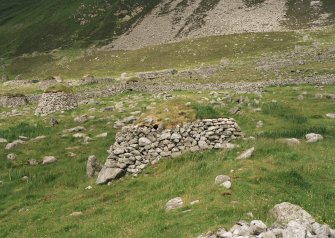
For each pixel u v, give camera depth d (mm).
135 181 19766
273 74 57688
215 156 20047
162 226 13477
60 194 21219
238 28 127000
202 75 67062
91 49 142875
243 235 10758
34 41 162500
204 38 119250
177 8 162875
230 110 32469
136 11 171875
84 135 29766
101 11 177750
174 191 17031
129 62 107562
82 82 71438
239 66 73750
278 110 32812
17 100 54344
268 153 19469
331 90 40500
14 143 28312
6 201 21312
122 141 22047
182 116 22781
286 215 12250
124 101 43125
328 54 73250
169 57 104688
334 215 13148
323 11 128375
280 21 125500
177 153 21219
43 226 16969
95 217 16781
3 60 146875
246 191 14758
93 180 21953
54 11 194125
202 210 13820
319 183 15961
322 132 25828
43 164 25531
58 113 39188
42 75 110875
